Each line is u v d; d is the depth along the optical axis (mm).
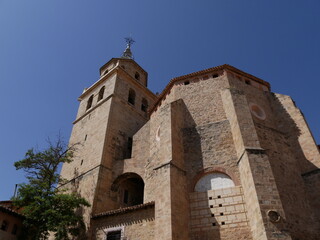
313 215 17172
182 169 19500
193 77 26500
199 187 18750
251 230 15570
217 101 23156
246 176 16859
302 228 15883
